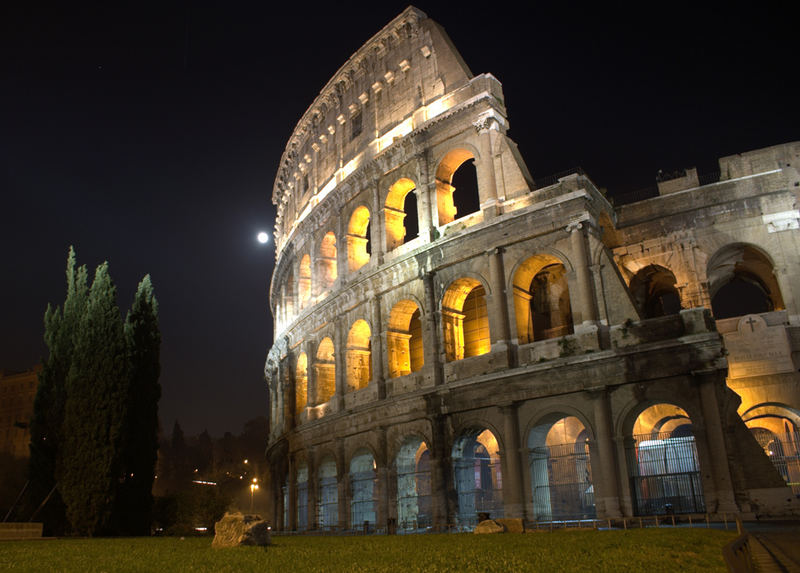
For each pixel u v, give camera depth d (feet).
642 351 135.54
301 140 257.75
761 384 157.58
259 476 498.69
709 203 171.42
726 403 128.57
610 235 176.35
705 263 168.76
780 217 164.04
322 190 233.14
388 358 180.55
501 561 63.05
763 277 185.47
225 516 95.20
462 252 166.40
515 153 173.88
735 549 41.16
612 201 186.19
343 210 210.59
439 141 180.75
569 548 74.28
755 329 160.45
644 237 176.76
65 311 187.21
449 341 169.27
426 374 167.84
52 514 165.48
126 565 67.10
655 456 165.07
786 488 120.06
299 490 217.97
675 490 133.28
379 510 170.81
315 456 203.82
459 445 160.56
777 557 61.41
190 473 517.55
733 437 126.41
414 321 200.64
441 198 181.68
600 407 138.31
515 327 155.53
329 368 218.59
